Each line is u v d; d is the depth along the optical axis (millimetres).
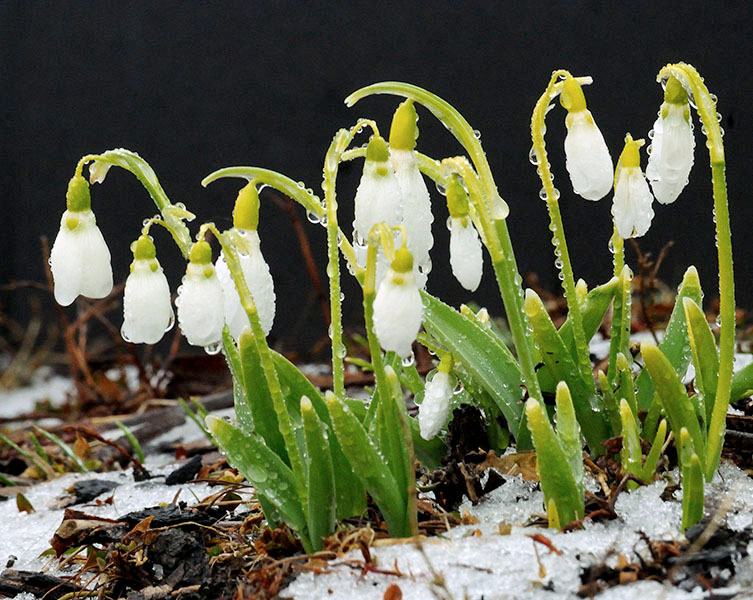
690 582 499
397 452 528
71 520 591
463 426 575
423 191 517
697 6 1391
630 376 561
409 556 520
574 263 1428
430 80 1519
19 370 1539
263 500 548
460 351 564
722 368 534
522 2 1467
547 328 551
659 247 1376
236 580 540
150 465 740
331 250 532
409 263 494
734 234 1361
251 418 546
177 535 557
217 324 510
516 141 1463
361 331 1309
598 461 559
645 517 529
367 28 1562
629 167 531
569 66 1446
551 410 569
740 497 536
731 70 1369
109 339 1565
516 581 505
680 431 527
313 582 519
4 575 570
